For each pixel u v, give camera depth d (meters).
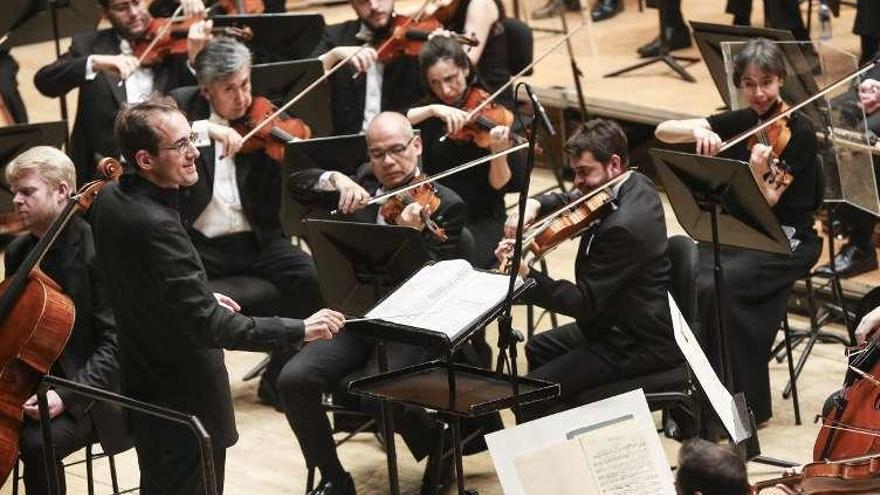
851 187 20.09
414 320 14.36
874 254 24.11
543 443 13.31
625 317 18.27
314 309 21.67
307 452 18.80
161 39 25.08
